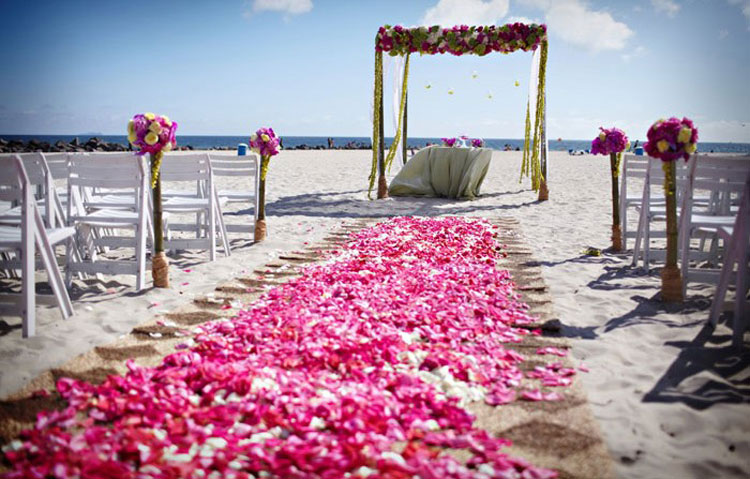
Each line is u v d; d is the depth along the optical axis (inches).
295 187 515.2
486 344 131.3
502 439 91.4
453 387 107.7
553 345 134.1
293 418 93.7
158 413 94.0
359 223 321.4
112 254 234.8
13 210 206.2
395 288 174.6
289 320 143.5
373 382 109.7
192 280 194.2
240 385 103.2
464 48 427.8
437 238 263.7
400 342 128.8
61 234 159.0
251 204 397.4
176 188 489.1
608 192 486.9
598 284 190.2
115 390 102.0
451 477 78.4
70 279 182.1
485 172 466.6
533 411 101.6
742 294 131.9
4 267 161.9
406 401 101.7
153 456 81.2
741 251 132.2
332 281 184.5
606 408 103.6
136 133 169.3
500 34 423.8
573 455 87.8
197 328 141.3
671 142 157.2
